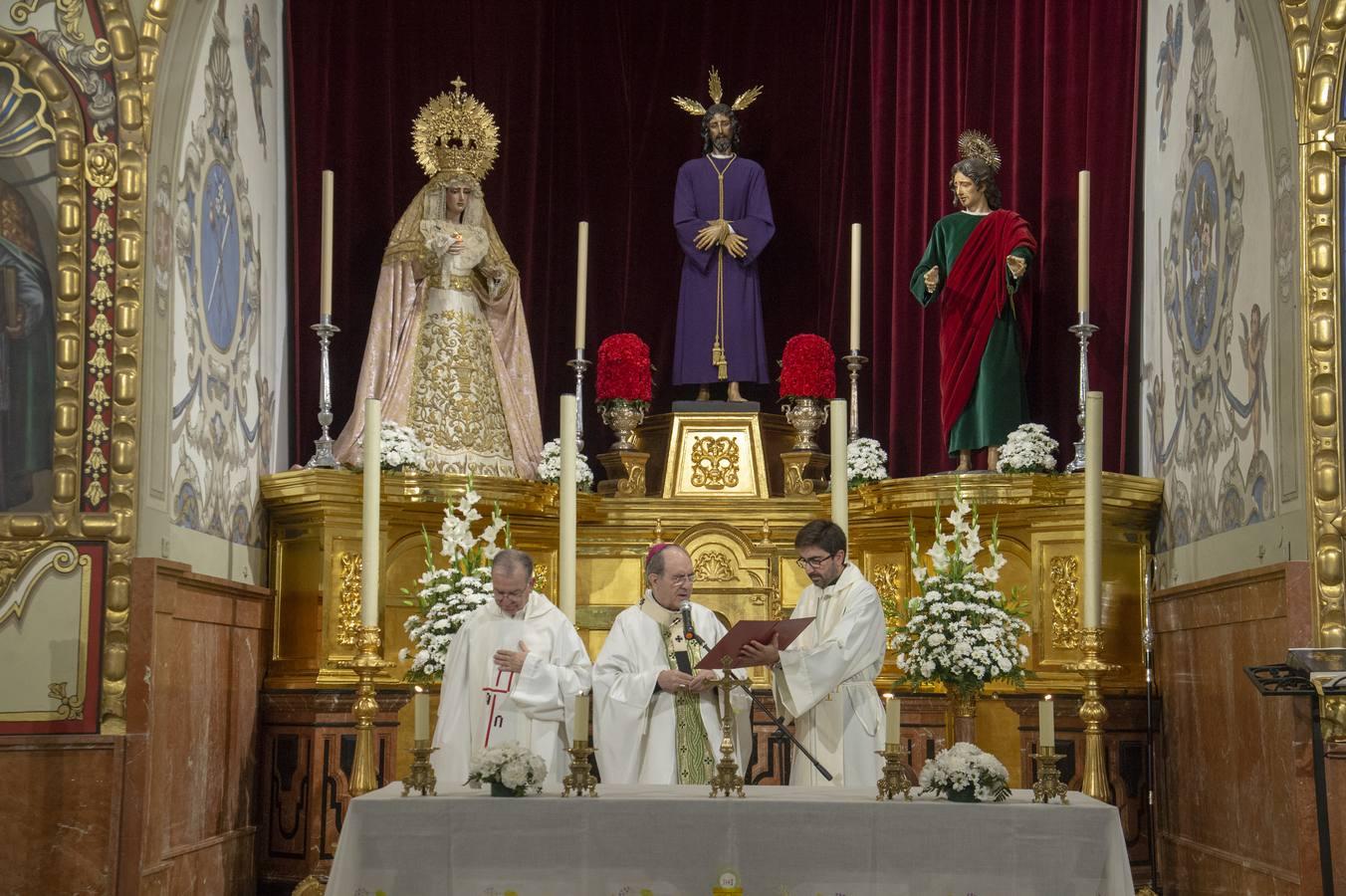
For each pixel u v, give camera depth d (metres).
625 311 10.55
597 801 4.95
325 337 8.90
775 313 10.53
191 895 7.50
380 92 9.93
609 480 9.56
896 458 9.71
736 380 9.68
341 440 9.04
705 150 10.14
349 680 8.45
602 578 9.03
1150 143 9.32
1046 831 4.86
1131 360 9.48
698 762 6.45
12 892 6.80
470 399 9.23
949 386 9.01
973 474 8.42
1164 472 8.76
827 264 10.45
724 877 4.90
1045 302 9.35
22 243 7.23
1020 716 8.35
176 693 7.37
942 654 7.32
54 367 7.18
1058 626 8.45
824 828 4.91
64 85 7.34
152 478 7.21
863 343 10.19
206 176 8.12
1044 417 9.32
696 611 6.95
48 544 7.04
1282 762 6.67
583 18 10.70
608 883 4.92
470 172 9.56
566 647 7.18
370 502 7.42
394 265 9.28
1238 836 7.20
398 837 4.94
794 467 9.23
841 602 6.55
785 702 6.19
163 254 7.39
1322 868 6.01
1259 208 7.26
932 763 5.08
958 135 9.84
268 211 9.37
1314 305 6.70
